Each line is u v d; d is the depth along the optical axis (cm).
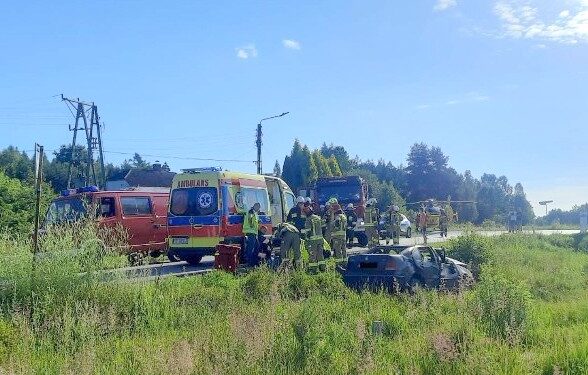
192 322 977
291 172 6538
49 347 828
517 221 4475
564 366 717
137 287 1088
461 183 11031
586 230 4206
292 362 713
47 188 3019
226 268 1559
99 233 1488
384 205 7594
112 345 824
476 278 1636
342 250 1845
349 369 704
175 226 1883
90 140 5212
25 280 1011
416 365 708
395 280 1276
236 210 1888
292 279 1272
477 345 764
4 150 10062
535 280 1697
